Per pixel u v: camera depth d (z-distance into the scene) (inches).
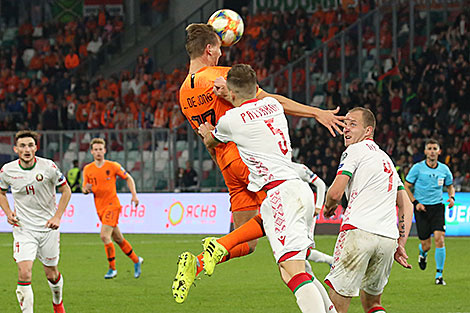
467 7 2229.3
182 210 1803.6
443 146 1942.7
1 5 3191.4
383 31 2281.0
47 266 732.7
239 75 529.7
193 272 527.5
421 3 2276.1
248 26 2714.1
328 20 2600.9
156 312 779.4
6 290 951.0
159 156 2016.5
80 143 2091.5
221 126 530.0
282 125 527.5
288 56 2546.8
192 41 588.1
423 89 2087.8
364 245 558.3
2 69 2965.1
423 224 1034.7
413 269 1135.6
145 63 2719.0
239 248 546.0
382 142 2006.6
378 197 564.1
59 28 3110.2
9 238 1754.4
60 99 2723.9
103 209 1060.5
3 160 2112.5
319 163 1920.5
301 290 493.4
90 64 2869.1
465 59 2158.0
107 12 3070.9
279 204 508.4
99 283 1008.9
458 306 801.6
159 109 2456.9
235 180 574.9
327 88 2206.0
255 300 854.5
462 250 1384.1
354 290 564.7
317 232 1733.5
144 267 1184.2
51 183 722.2
